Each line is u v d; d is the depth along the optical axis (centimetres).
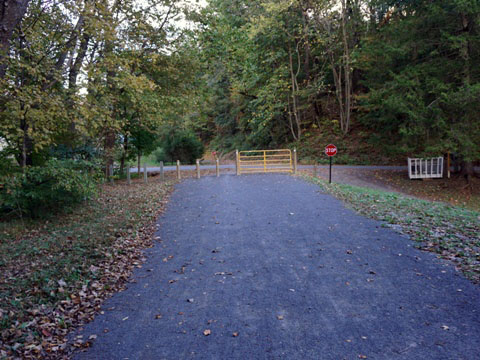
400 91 1850
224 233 820
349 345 370
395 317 421
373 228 796
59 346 393
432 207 1042
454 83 1753
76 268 629
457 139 1691
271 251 680
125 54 1296
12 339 401
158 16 1595
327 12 2630
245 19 2822
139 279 586
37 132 816
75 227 963
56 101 809
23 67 838
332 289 504
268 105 2867
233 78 2986
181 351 376
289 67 3016
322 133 3036
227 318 439
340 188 1406
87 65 905
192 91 1958
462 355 344
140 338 406
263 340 388
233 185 1549
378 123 2445
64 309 483
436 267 563
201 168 2586
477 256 590
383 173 2142
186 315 454
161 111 1856
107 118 1013
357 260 609
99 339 408
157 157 3700
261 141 3625
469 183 1841
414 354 350
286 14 2686
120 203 1266
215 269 606
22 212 1069
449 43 1736
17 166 976
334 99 3256
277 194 1275
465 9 1573
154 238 821
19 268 647
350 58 2598
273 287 521
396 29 1939
